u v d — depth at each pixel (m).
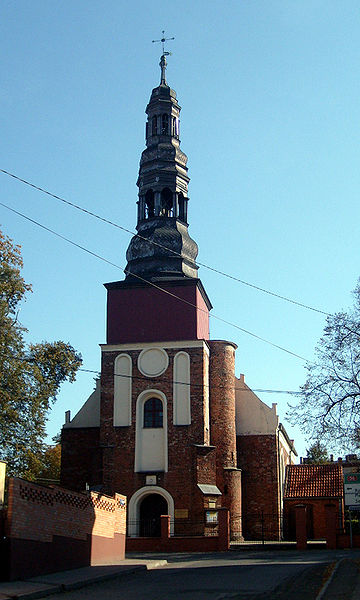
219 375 55.38
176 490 50.50
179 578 25.25
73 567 27.86
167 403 52.34
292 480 60.72
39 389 44.44
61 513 26.97
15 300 44.78
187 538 44.41
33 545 24.14
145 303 55.19
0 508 23.70
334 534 44.41
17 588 20.48
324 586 20.91
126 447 51.88
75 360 47.22
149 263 56.34
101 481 51.84
